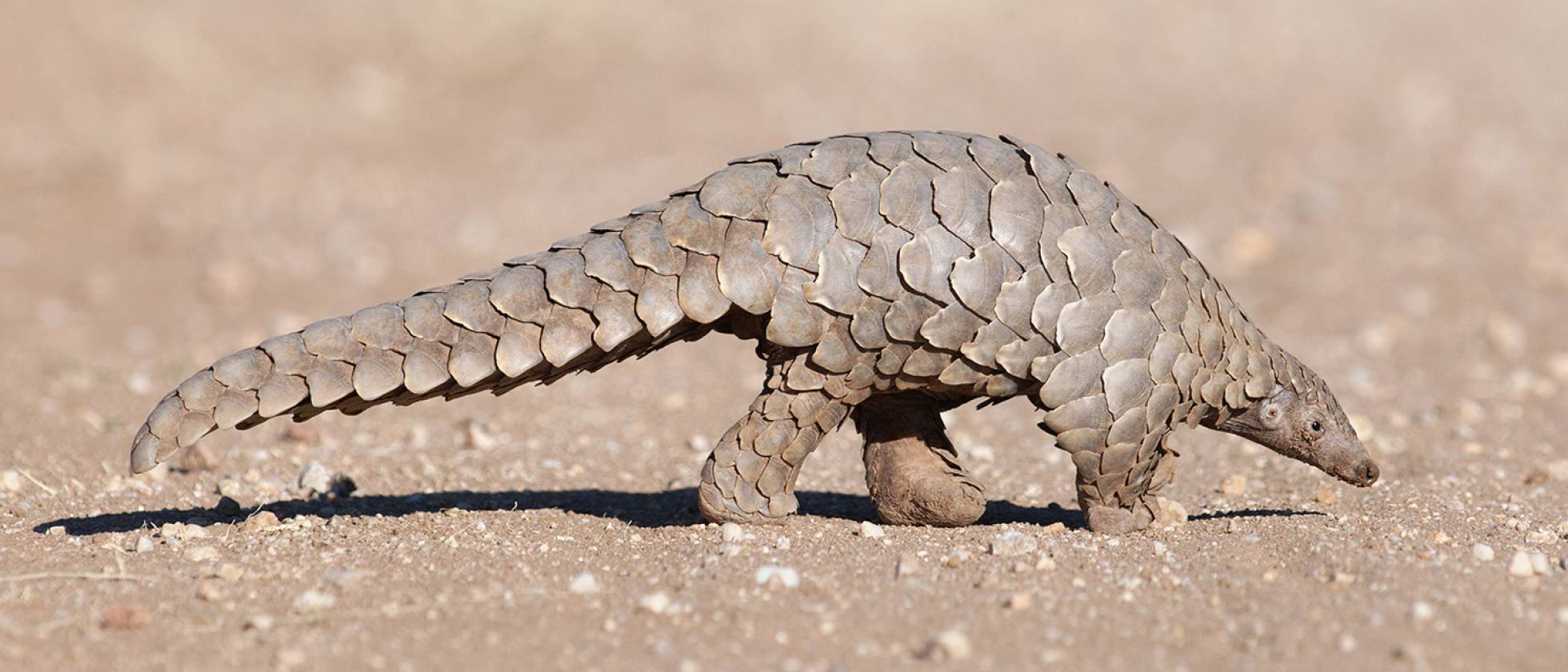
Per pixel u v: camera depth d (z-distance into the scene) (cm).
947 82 3553
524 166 3014
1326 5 4369
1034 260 895
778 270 886
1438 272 2373
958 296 884
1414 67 3809
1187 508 1145
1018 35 3941
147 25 3462
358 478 1251
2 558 904
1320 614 793
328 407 886
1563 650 752
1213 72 3706
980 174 909
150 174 2912
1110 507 970
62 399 1577
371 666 729
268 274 2420
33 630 766
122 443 1370
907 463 999
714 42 3766
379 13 3716
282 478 1247
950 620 790
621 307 885
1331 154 3070
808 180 903
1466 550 927
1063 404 912
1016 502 1198
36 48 3294
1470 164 3009
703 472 969
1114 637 770
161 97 3262
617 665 730
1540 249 2461
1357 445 998
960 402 1000
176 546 937
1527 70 3841
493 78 3578
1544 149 3164
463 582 857
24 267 2441
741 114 3269
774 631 772
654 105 3378
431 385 877
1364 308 2181
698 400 1725
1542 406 1648
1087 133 3148
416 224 2681
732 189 904
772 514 969
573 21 3816
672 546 938
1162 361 919
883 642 760
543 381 941
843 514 1102
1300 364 1012
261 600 823
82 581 853
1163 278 927
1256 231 2478
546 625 784
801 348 913
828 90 3434
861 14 3953
